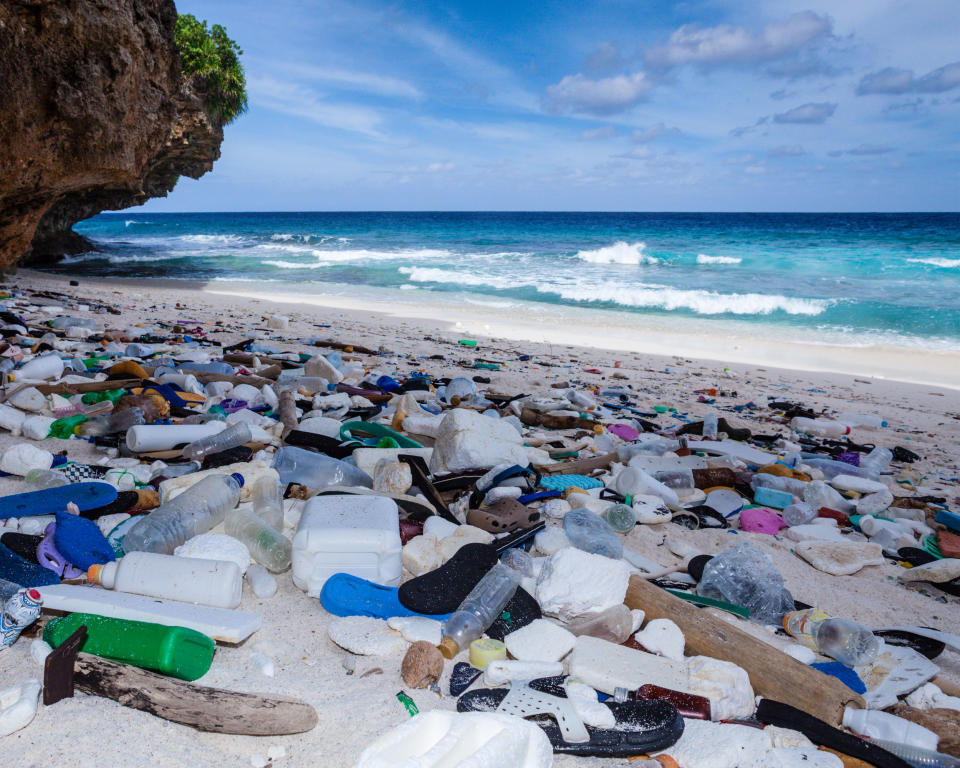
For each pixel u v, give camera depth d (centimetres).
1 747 187
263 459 425
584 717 214
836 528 439
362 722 213
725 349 1285
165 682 208
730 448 580
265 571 297
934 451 697
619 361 1112
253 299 1747
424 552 315
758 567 321
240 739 202
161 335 949
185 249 3803
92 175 696
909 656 280
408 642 257
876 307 1767
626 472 453
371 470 425
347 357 928
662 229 5878
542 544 350
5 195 650
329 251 3694
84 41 632
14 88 579
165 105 803
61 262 2634
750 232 5109
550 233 5450
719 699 233
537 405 658
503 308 1748
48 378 592
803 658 270
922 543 429
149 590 258
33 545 290
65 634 223
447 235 5338
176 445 438
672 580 336
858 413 822
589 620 278
